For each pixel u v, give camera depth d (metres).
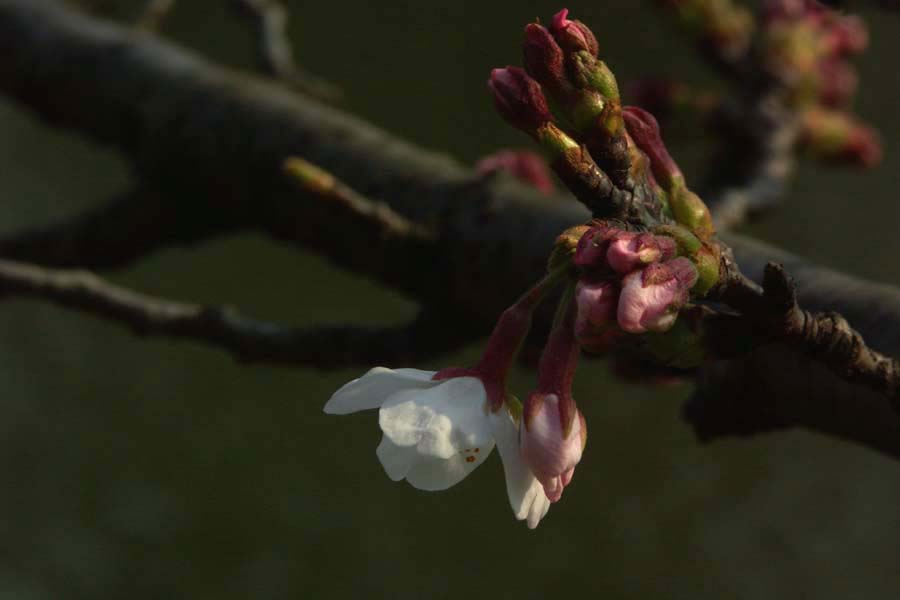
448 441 0.51
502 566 1.45
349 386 0.51
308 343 0.65
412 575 1.45
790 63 0.79
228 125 0.72
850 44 0.80
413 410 0.51
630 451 1.48
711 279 0.50
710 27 0.79
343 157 0.68
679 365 0.52
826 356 0.52
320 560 1.47
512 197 0.64
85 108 0.80
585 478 1.47
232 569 1.48
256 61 0.82
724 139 0.79
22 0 0.86
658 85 0.79
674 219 0.52
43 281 0.66
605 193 0.51
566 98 0.51
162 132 0.74
